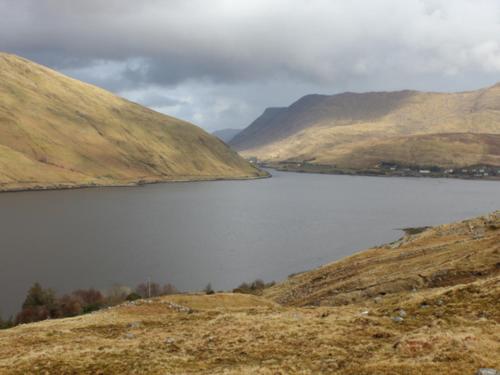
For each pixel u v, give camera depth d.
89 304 94.69
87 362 30.17
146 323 45.22
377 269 76.75
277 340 32.78
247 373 25.38
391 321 34.69
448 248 78.44
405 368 23.91
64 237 192.88
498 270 58.19
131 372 27.84
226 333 36.03
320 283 82.94
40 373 28.61
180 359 30.00
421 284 61.50
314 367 26.30
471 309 34.34
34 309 89.38
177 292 112.12
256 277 136.12
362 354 27.92
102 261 153.50
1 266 146.12
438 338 27.16
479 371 22.33
